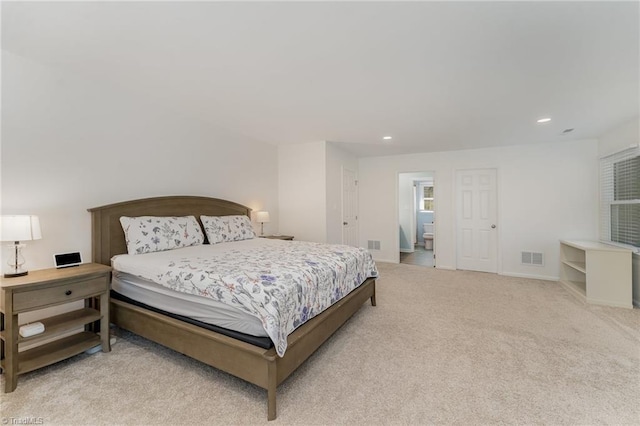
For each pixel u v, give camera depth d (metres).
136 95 2.80
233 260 2.33
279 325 1.58
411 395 1.72
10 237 1.87
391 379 1.88
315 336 2.03
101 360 2.11
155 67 2.19
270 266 2.11
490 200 4.91
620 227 3.69
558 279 4.41
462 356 2.17
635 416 1.53
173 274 2.03
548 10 1.47
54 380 1.87
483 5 1.44
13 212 2.12
